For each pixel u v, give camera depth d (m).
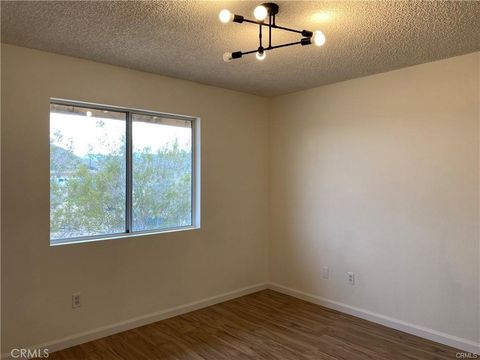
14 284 2.66
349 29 2.35
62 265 2.89
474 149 2.85
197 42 2.60
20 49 2.67
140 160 3.46
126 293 3.26
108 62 3.07
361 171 3.56
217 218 3.96
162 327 3.33
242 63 3.08
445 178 3.00
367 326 3.37
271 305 3.93
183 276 3.67
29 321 2.73
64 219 2.99
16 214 2.67
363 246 3.55
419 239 3.16
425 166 3.12
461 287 2.92
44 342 2.80
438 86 3.02
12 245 2.65
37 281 2.77
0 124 2.60
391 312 3.34
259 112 4.39
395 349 2.92
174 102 3.57
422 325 3.14
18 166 2.67
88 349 2.89
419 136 3.15
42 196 2.79
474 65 2.83
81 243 2.99
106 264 3.14
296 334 3.20
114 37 2.50
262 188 4.44
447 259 3.00
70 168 3.02
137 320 3.33
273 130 4.45
